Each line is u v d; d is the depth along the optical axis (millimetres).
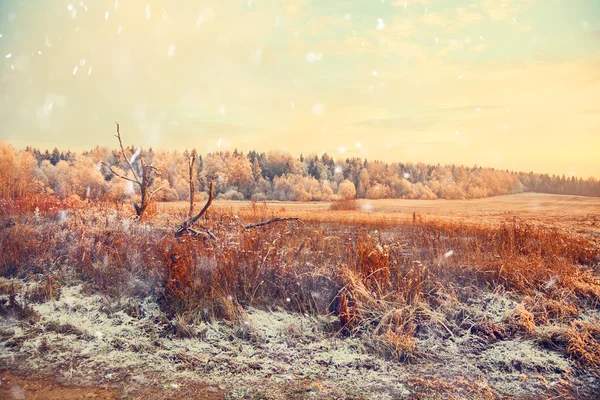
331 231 12156
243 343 4516
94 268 6305
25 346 4242
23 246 7227
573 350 4340
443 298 5496
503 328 4859
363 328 4812
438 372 3994
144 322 4895
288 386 3643
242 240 6949
